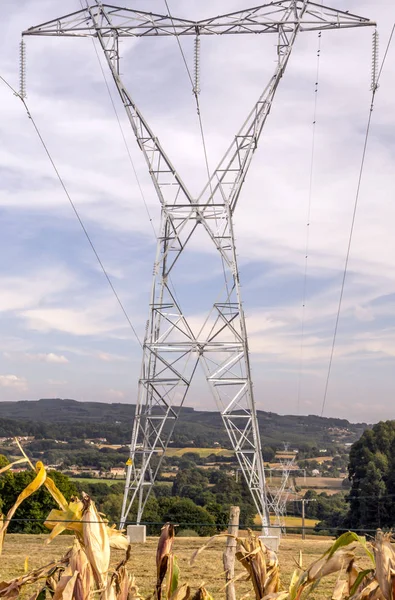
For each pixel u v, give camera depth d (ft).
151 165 126.52
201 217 127.24
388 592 13.23
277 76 118.01
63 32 111.86
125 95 123.75
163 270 127.75
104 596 13.04
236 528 17.78
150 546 111.24
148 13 111.24
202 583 14.87
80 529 13.94
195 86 111.14
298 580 14.58
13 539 123.24
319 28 108.88
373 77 101.81
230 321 123.85
